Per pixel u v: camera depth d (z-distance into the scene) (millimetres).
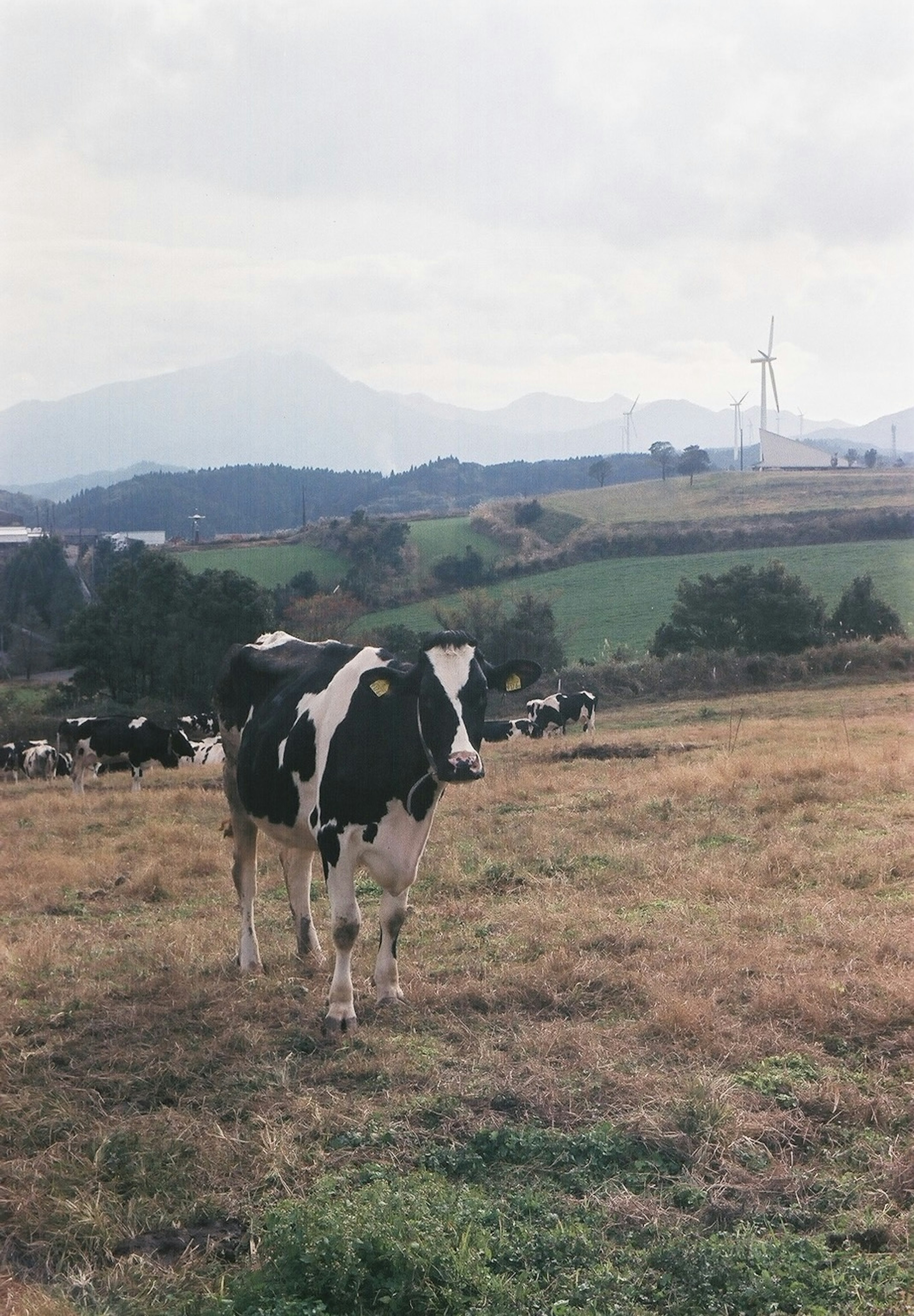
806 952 7859
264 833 9375
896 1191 4793
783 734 24500
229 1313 4156
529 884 10570
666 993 7016
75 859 14258
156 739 28438
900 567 74938
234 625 53094
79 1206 4941
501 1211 4727
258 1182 5133
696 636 52781
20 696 60906
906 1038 6230
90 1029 7227
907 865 10062
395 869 7363
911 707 32062
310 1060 6547
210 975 8438
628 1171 5074
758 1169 5062
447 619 59531
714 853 11156
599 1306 4121
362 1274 4266
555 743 27953
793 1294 4129
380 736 7188
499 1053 6438
